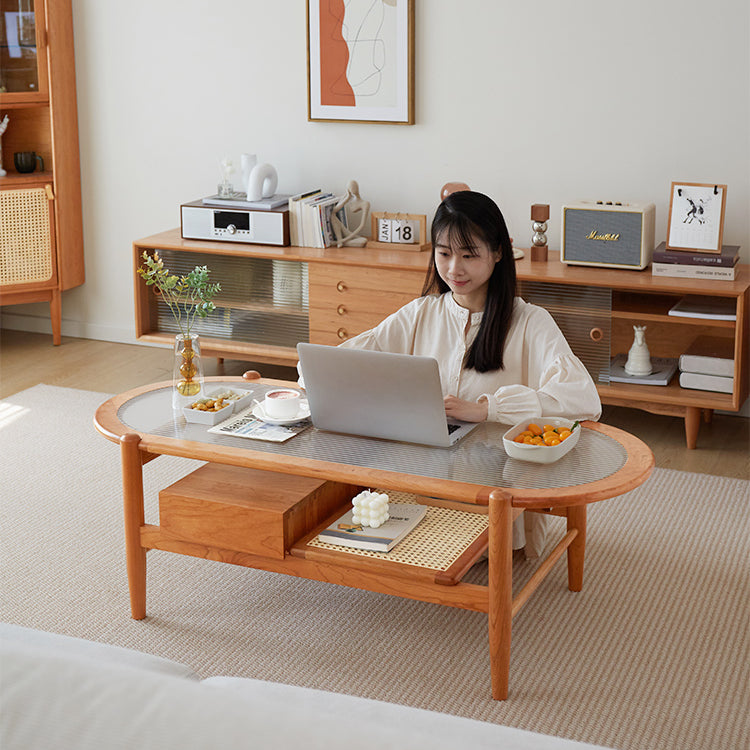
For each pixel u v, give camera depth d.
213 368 4.50
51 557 2.76
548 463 2.11
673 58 3.66
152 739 0.85
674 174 3.77
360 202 4.13
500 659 2.07
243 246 4.09
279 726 0.87
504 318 2.46
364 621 2.45
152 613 2.48
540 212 3.74
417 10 3.99
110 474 3.33
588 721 2.04
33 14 4.43
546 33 3.82
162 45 4.48
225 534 2.22
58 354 4.70
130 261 4.81
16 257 4.59
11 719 0.88
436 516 2.32
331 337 4.00
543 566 2.27
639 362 3.62
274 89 4.34
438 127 4.09
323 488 2.29
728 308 3.47
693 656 2.28
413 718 1.44
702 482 3.26
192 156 4.57
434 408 2.14
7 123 4.75
